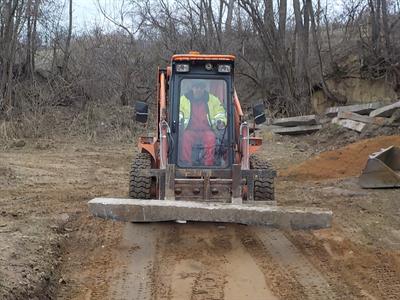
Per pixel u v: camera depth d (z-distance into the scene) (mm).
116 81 25672
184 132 8367
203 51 26734
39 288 5641
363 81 24312
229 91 8484
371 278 6379
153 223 8664
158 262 6918
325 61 26125
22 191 11086
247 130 8281
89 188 11766
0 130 19359
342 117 19594
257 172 8039
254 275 6453
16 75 24891
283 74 24672
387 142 14328
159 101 9227
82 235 8047
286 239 7934
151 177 8531
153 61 26391
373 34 23891
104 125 21875
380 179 11070
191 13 27422
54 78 24953
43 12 27000
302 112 23812
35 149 18406
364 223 8734
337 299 5742
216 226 8531
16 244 6777
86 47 27844
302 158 16734
